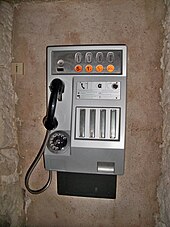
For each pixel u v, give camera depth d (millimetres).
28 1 1034
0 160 999
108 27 991
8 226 1036
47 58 968
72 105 950
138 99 996
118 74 928
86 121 941
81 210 1088
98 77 938
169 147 934
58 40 1028
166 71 943
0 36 993
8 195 1041
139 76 986
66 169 979
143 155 1014
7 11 1033
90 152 942
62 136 957
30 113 1076
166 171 953
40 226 1123
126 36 982
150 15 964
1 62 1005
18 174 1105
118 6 982
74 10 1014
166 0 945
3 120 1012
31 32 1046
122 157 929
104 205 1067
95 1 997
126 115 984
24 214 1130
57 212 1105
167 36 939
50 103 916
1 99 1000
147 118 997
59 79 959
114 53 930
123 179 1037
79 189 1049
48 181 1033
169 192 919
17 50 1062
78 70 949
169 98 926
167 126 952
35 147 1084
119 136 923
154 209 1025
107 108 931
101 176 1024
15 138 1095
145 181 1022
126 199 1045
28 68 1060
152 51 971
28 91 1069
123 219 1056
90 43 1007
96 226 1081
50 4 1027
